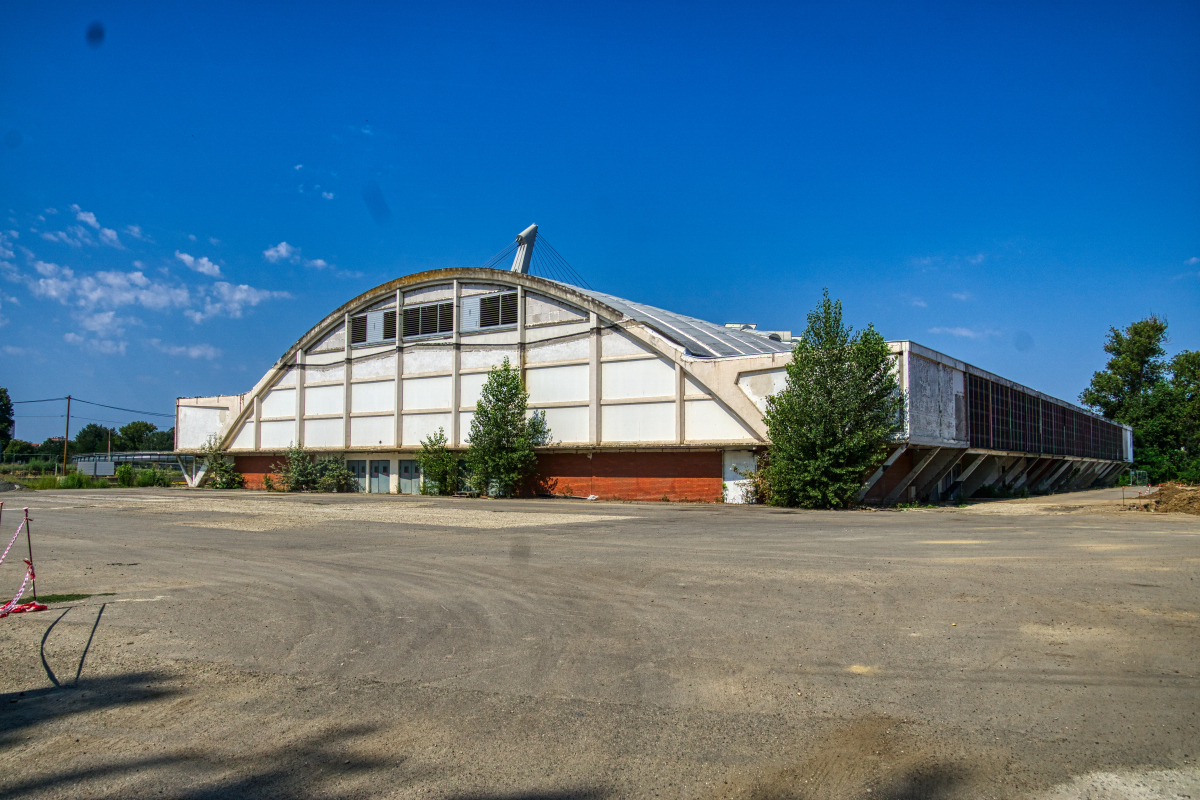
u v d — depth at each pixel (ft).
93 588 36.52
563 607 29.86
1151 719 16.61
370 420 146.10
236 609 30.99
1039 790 13.52
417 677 21.09
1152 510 80.48
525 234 158.92
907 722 16.81
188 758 15.90
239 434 168.76
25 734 17.43
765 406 99.09
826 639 23.72
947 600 28.84
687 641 24.02
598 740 16.29
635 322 112.57
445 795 13.87
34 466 276.21
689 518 74.18
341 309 150.82
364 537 58.44
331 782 14.56
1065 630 23.95
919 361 94.02
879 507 90.22
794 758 15.11
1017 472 147.33
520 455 116.67
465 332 133.18
